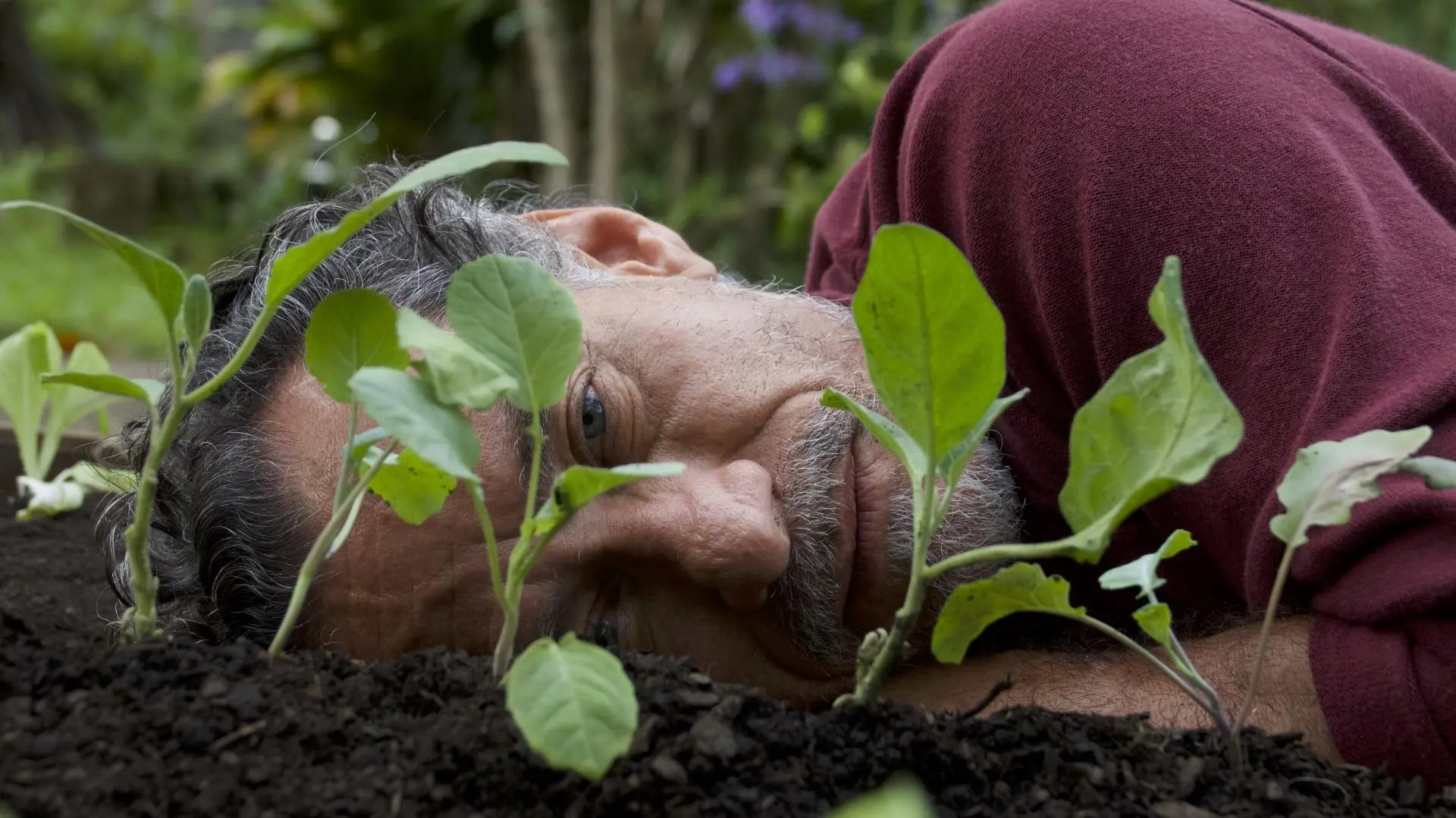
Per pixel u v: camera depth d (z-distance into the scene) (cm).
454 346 69
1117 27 121
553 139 427
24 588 150
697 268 150
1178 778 76
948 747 75
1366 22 449
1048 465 131
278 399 115
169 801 65
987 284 130
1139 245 114
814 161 433
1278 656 107
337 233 69
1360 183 109
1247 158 111
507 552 106
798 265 437
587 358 113
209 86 639
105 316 510
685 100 452
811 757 74
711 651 112
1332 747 100
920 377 70
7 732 69
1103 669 115
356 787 68
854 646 117
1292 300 106
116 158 755
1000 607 77
